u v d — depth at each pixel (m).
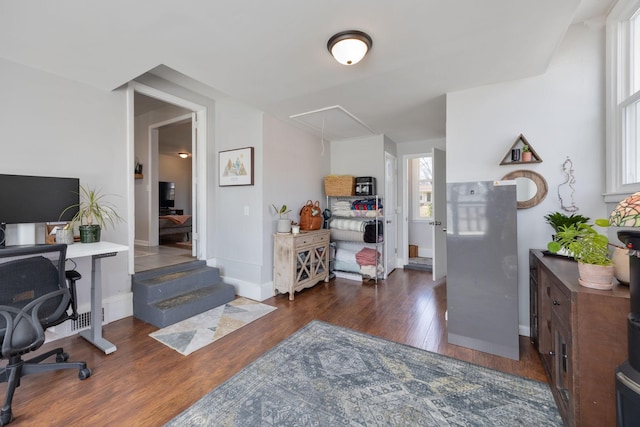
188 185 8.33
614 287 1.37
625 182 1.99
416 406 1.61
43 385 1.76
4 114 2.17
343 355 2.15
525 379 1.87
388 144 4.66
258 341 2.37
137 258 3.92
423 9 1.57
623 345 1.24
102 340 2.26
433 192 3.89
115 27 1.74
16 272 1.54
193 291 3.17
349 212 4.32
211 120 3.78
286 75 2.37
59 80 2.44
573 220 2.08
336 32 1.78
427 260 5.42
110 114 2.78
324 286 4.00
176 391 1.72
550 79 2.35
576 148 2.28
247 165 3.45
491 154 2.54
